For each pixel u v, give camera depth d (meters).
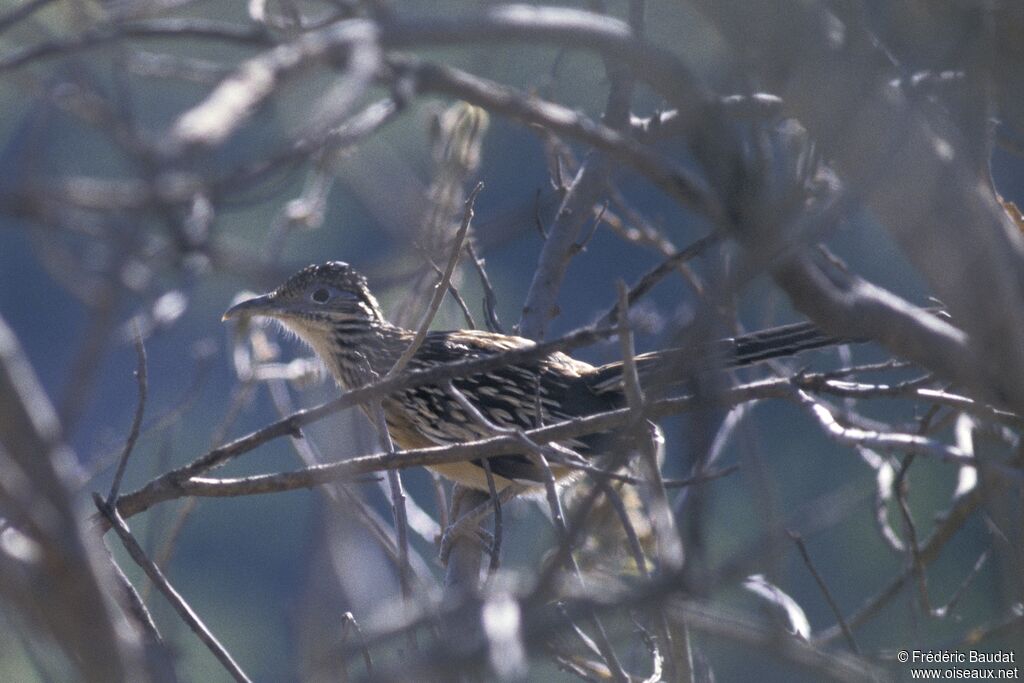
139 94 8.75
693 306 6.94
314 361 15.15
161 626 8.36
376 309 14.60
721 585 6.02
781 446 20.31
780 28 6.69
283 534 26.94
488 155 14.72
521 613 5.88
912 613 10.20
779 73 6.80
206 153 4.84
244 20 10.59
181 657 6.37
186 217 5.59
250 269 5.70
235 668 8.03
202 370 12.53
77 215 6.39
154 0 7.55
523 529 13.76
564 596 6.22
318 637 6.64
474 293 19.00
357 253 19.20
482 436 13.31
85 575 5.38
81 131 9.84
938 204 6.87
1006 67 8.20
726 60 7.55
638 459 10.59
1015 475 7.18
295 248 19.14
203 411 23.66
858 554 20.84
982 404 8.63
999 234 7.14
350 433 9.12
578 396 13.59
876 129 6.77
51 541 5.30
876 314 7.36
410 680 5.61
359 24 5.77
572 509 12.11
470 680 5.66
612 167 12.20
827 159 8.15
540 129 12.34
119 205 4.77
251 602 26.30
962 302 7.04
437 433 13.86
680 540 7.16
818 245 9.48
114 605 5.73
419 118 12.88
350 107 5.60
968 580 11.40
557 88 12.63
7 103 11.02
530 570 7.85
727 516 17.98
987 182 8.41
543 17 6.30
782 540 7.34
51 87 6.68
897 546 12.52
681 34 8.51
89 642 5.45
